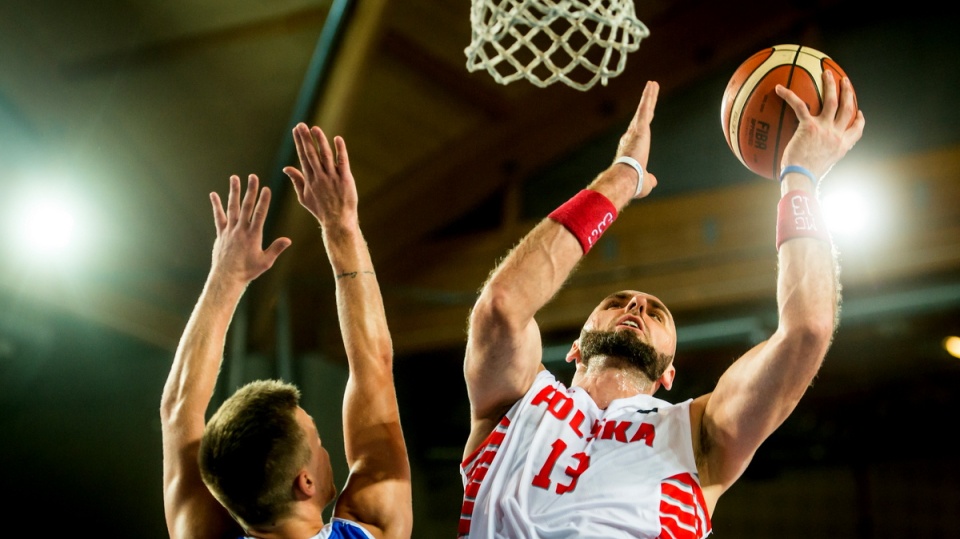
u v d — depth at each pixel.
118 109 6.88
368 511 2.02
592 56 8.03
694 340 8.02
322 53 6.25
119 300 7.34
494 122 8.57
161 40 6.53
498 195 9.49
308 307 8.91
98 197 7.09
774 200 8.16
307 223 7.34
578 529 1.91
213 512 2.19
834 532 8.35
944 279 7.53
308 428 2.10
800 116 2.15
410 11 7.24
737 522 8.66
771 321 7.67
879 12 8.30
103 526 7.29
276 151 7.20
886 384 8.45
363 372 2.19
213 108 6.96
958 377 8.20
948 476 8.13
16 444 7.34
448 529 9.12
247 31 6.50
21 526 7.20
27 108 6.60
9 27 6.26
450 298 8.62
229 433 2.00
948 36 7.96
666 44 8.61
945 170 7.58
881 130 7.98
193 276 7.44
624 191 2.19
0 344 6.58
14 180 6.55
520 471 2.06
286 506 2.01
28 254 6.66
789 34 8.66
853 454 8.45
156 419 7.48
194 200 7.39
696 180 8.69
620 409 2.18
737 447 2.05
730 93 2.37
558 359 8.45
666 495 1.98
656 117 9.05
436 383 9.62
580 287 8.78
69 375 7.67
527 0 2.82
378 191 8.76
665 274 8.44
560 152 9.17
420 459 9.42
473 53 2.90
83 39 6.45
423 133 8.41
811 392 8.71
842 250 7.73
